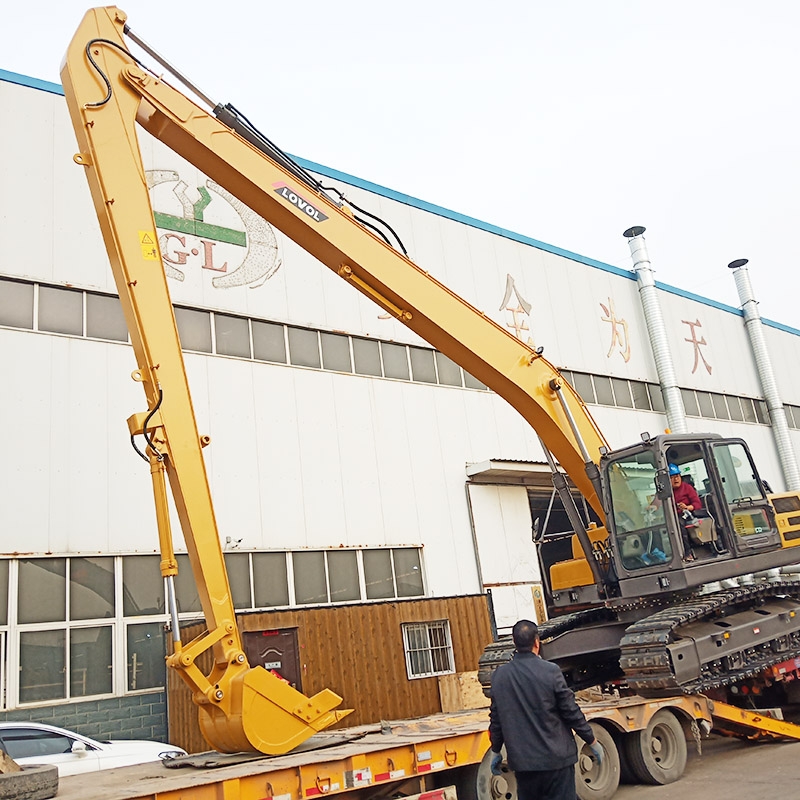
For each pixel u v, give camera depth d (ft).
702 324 88.12
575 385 71.77
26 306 42.86
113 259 22.90
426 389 59.16
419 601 47.98
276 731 20.65
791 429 94.94
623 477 31.63
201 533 21.25
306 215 27.35
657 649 27.25
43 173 45.19
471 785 22.35
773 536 32.99
